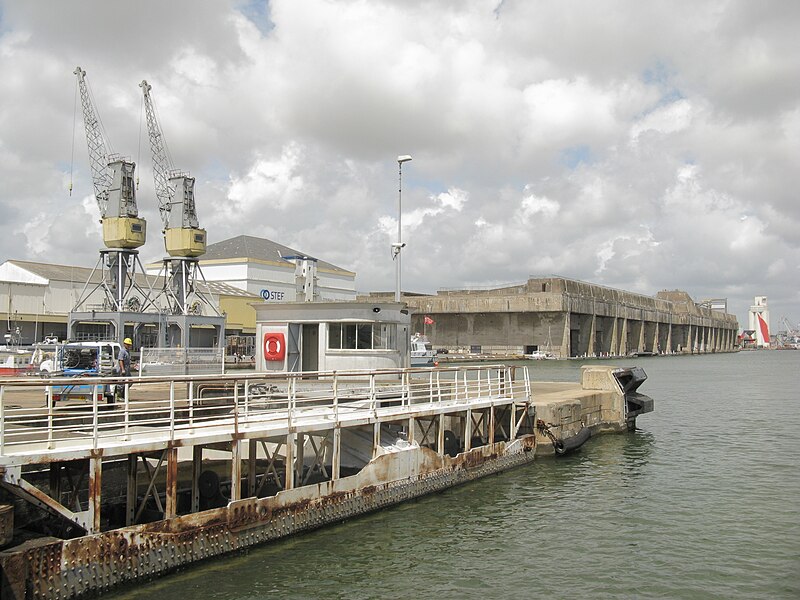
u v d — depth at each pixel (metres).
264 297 107.50
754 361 190.00
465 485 27.36
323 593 16.50
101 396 23.09
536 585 17.45
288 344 30.70
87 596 14.85
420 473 24.72
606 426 42.31
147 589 15.85
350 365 30.00
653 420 49.59
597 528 22.20
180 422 21.12
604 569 18.62
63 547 14.45
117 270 62.00
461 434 31.69
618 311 198.75
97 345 29.61
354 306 29.94
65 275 76.44
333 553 18.98
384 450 23.31
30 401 26.73
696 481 29.03
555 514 23.73
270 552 18.58
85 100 71.81
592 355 184.00
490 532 21.53
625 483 28.55
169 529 16.52
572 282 178.25
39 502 14.73
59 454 15.00
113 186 61.91
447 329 181.50
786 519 23.38
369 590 16.81
